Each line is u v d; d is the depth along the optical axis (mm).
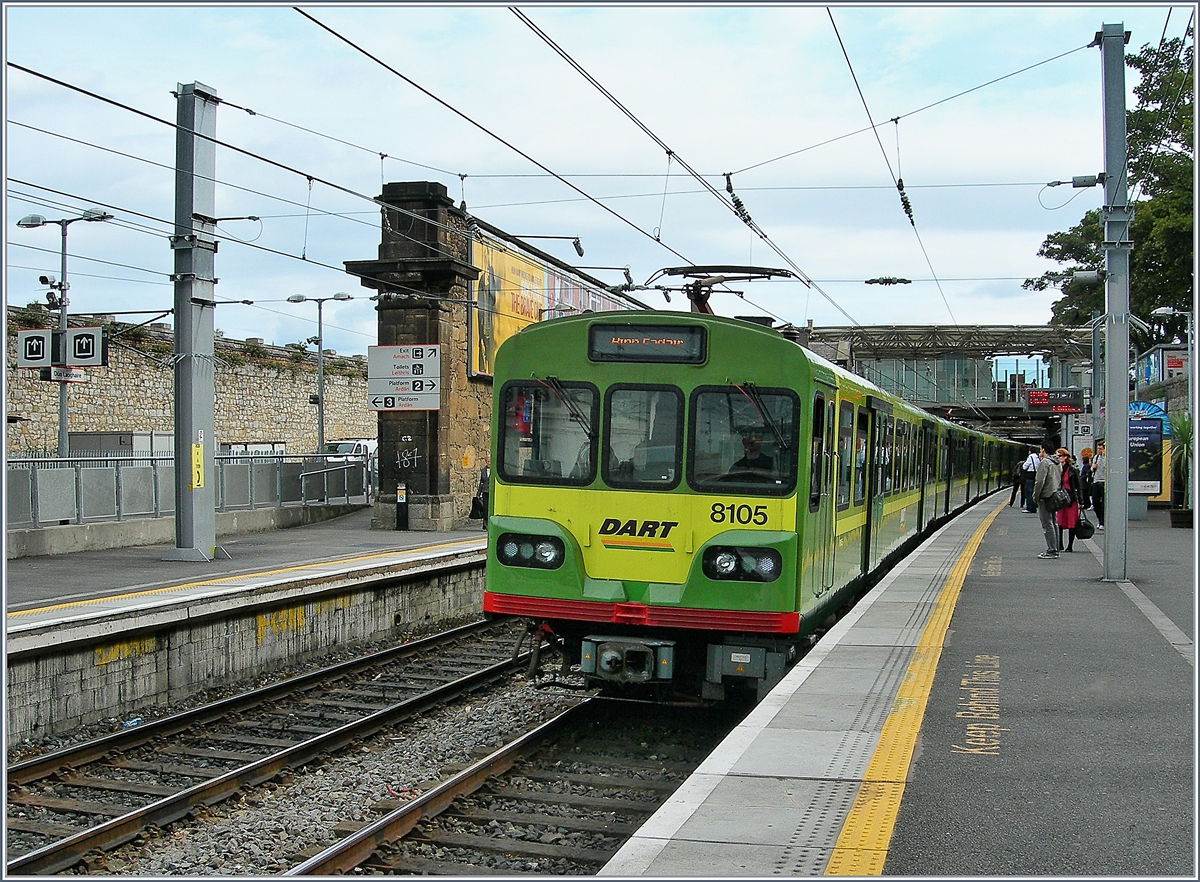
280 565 17266
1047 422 67375
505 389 10219
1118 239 15203
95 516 20484
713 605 9578
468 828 7711
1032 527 26109
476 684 13102
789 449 9672
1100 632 11328
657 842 5395
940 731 7523
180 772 9492
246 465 25969
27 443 28750
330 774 9461
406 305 26141
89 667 11375
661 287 20484
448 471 26531
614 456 9938
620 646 9672
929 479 22953
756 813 5832
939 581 15320
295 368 42312
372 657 14242
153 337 34031
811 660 9867
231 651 13602
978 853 5281
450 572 19453
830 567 11117
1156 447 26156
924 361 63375
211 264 18219
